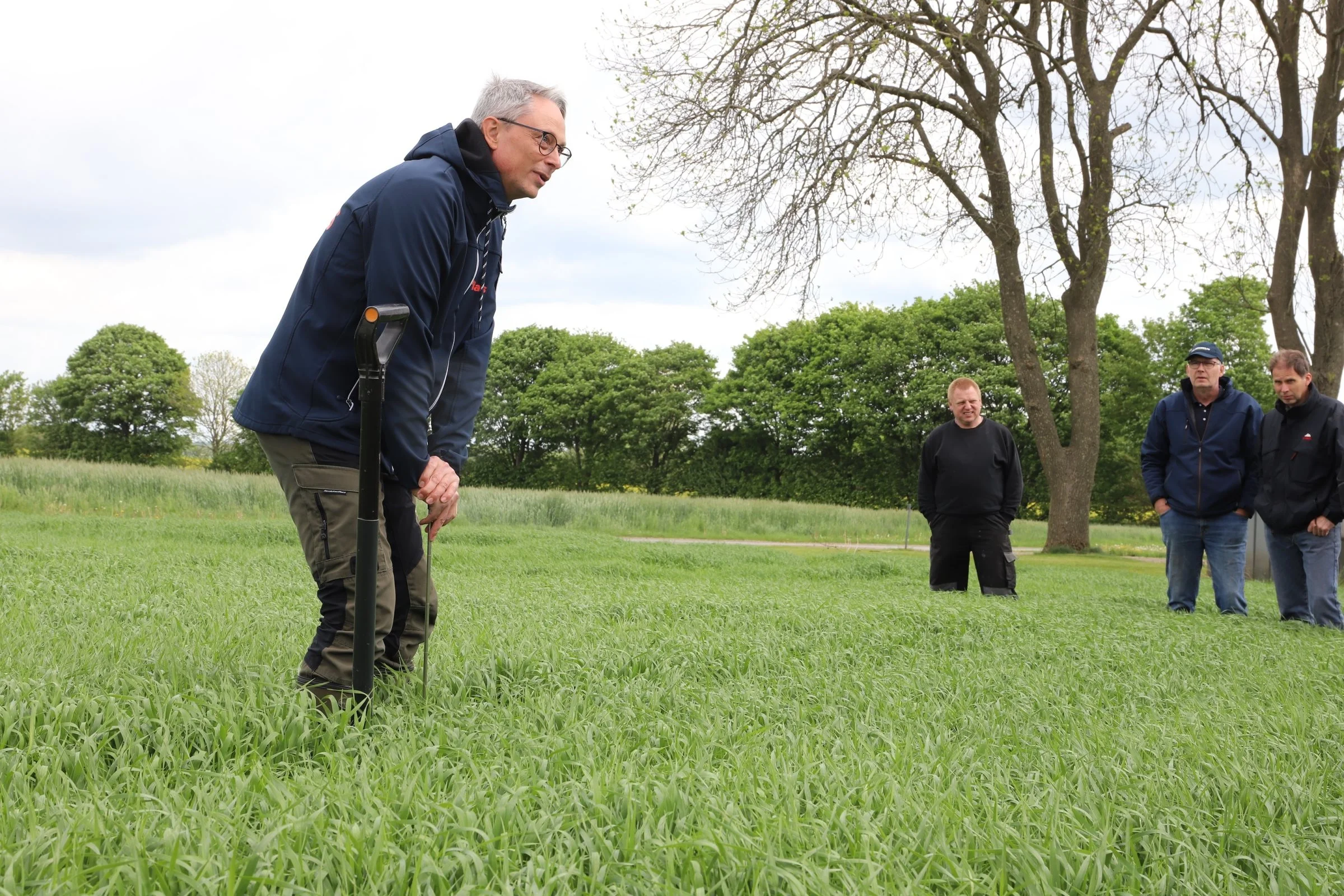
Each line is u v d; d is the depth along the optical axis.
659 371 61.88
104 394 64.25
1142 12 15.86
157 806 1.73
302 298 2.60
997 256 18.36
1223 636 5.17
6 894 1.30
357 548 2.43
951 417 48.88
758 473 57.84
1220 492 7.31
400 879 1.43
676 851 1.55
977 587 9.86
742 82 14.78
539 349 64.94
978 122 16.14
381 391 2.36
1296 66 14.42
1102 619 5.71
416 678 2.88
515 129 2.73
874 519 28.72
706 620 4.96
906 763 2.24
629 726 2.49
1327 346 14.21
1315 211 14.28
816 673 3.52
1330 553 6.77
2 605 4.54
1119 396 48.59
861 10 15.05
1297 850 1.78
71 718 2.17
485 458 64.88
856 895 1.44
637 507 26.33
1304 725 2.84
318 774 1.96
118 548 9.29
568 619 4.86
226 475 22.19
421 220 2.53
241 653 3.26
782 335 56.56
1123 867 1.66
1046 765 2.31
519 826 1.67
